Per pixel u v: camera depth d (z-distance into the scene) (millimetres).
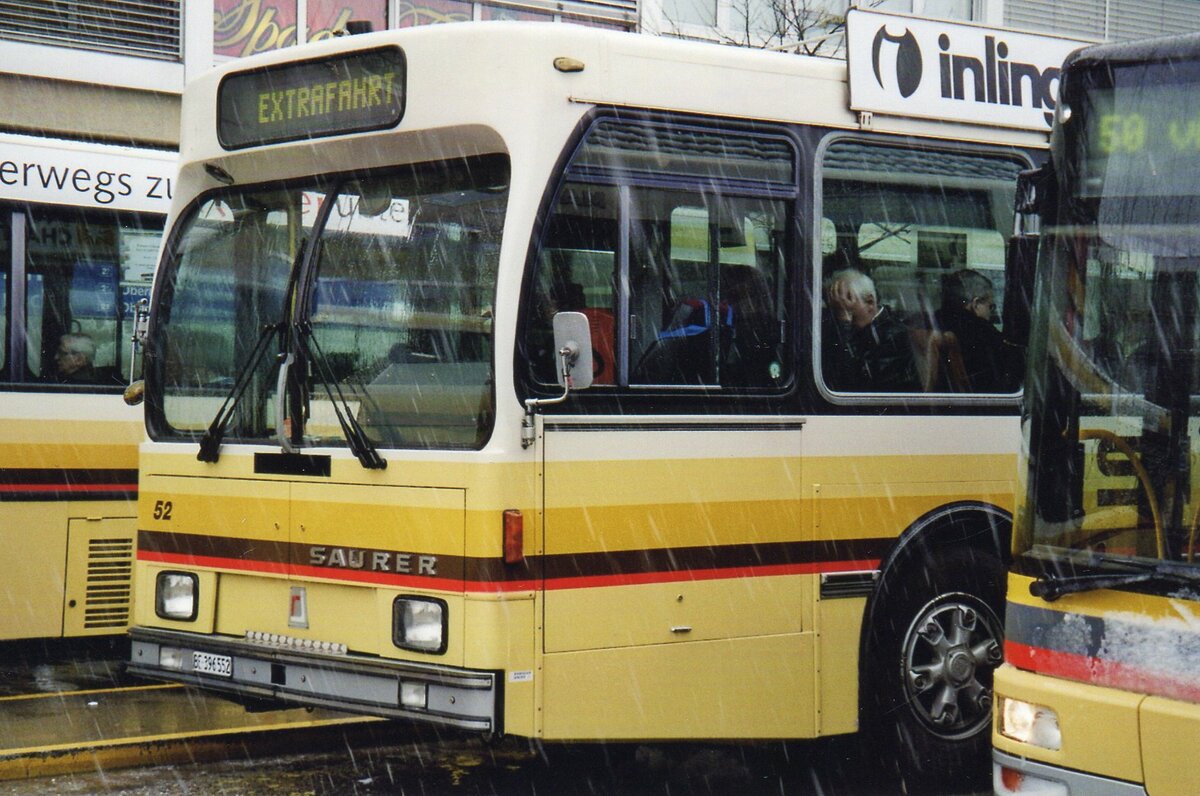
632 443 6988
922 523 7832
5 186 10664
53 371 10742
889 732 7820
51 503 10648
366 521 7020
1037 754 5410
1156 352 5422
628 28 18750
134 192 11172
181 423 7941
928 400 7895
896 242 7906
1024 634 5559
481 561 6633
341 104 7402
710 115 7312
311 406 7332
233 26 17250
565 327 6543
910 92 7949
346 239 7375
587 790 7926
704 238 7270
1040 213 5836
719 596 7219
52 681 10312
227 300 7875
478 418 6781
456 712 6621
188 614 7680
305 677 7141
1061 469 5578
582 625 6832
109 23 16594
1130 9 20016
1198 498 5273
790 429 7453
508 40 6895
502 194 6898
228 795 7691
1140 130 5594
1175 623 5117
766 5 18391
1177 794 5043
